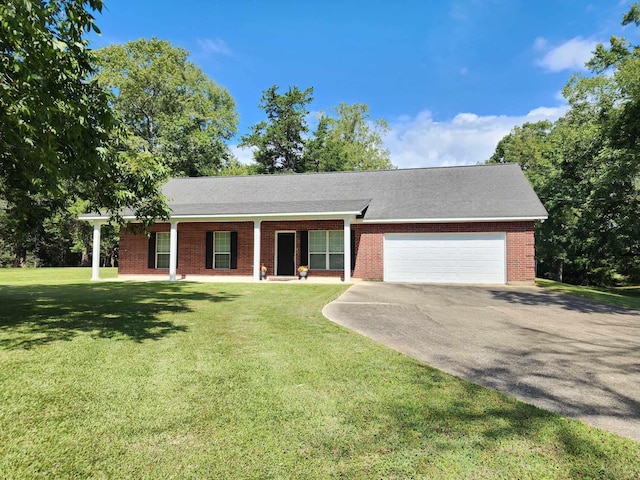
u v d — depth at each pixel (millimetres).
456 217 15508
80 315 7852
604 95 24250
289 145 41094
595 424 3303
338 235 17562
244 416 3324
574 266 31156
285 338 6031
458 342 6090
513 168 19266
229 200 19328
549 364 4992
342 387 4016
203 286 13945
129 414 3342
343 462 2652
